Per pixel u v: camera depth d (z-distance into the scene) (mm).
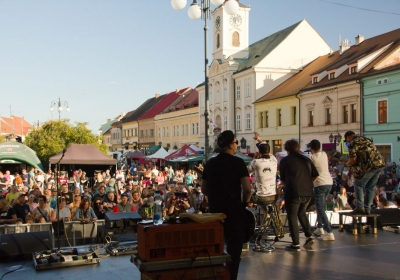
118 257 6754
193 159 33562
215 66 55281
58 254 6383
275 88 48062
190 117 63219
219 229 4430
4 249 6555
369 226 8469
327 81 37969
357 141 8055
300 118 41000
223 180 4906
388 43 35438
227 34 54062
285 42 48781
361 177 8141
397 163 28688
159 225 4266
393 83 30484
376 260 6344
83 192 15688
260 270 5887
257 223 8250
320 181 7727
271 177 7410
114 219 8727
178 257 4273
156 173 26000
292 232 6969
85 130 41438
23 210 10805
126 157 41875
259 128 47562
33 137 40594
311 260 6383
